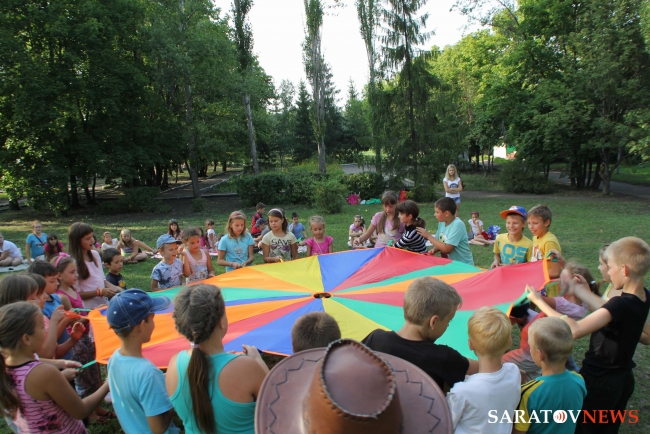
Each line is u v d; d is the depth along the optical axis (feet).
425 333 8.57
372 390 4.59
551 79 74.02
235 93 84.23
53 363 9.36
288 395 5.89
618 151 69.10
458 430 7.91
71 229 15.51
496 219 50.80
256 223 38.34
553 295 13.70
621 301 9.30
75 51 66.28
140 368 7.98
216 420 7.11
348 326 12.32
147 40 74.18
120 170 72.02
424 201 71.36
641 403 14.01
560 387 8.51
